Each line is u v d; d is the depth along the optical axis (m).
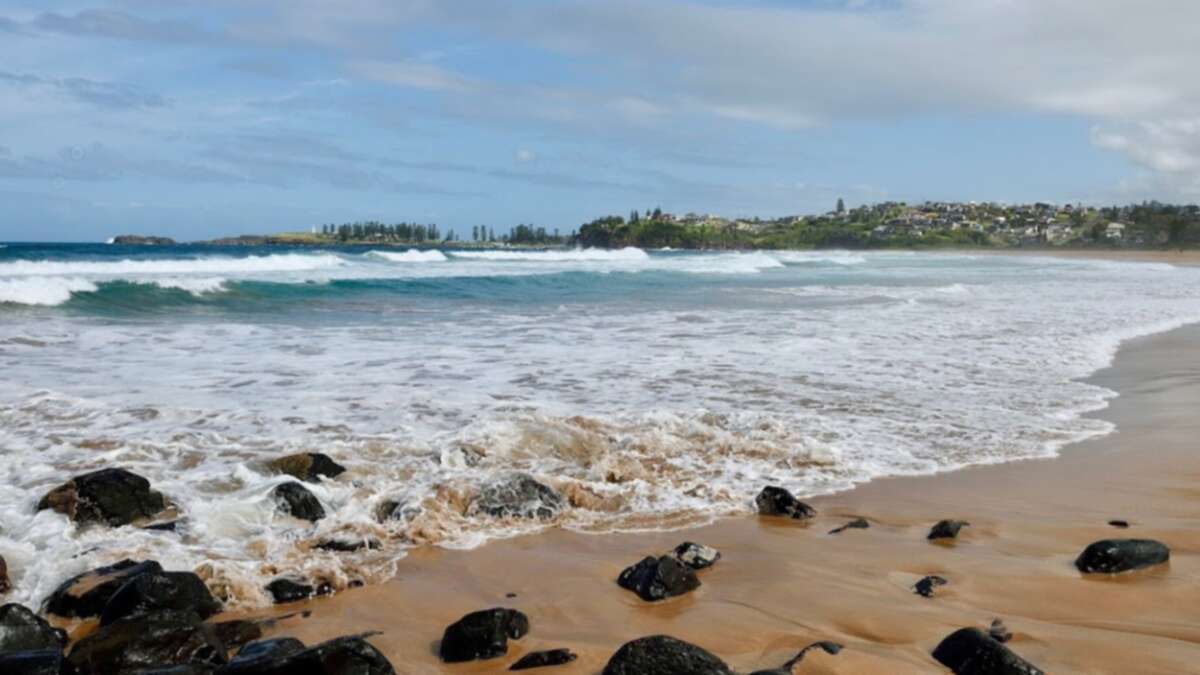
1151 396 9.90
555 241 170.62
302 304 20.22
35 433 7.32
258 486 5.90
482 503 5.69
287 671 3.23
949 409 8.98
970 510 5.86
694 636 3.88
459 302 21.81
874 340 14.20
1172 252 108.88
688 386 9.92
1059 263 64.38
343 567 4.71
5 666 3.32
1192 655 3.62
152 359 11.38
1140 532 5.37
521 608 4.23
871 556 4.98
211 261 31.89
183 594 4.04
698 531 5.46
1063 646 3.70
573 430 7.36
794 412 8.68
